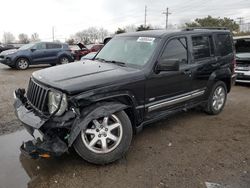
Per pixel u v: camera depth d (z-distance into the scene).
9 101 6.90
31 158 3.52
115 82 3.66
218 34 5.79
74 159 3.83
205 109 5.76
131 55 4.50
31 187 3.19
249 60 9.20
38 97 3.67
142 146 4.30
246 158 3.93
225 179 3.38
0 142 4.40
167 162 3.79
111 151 3.63
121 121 3.68
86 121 3.32
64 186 3.21
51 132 3.34
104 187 3.20
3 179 3.34
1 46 30.59
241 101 7.31
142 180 3.34
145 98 4.10
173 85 4.56
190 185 3.24
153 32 4.81
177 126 5.20
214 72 5.55
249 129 5.10
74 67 4.23
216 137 4.70
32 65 16.88
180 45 4.78
